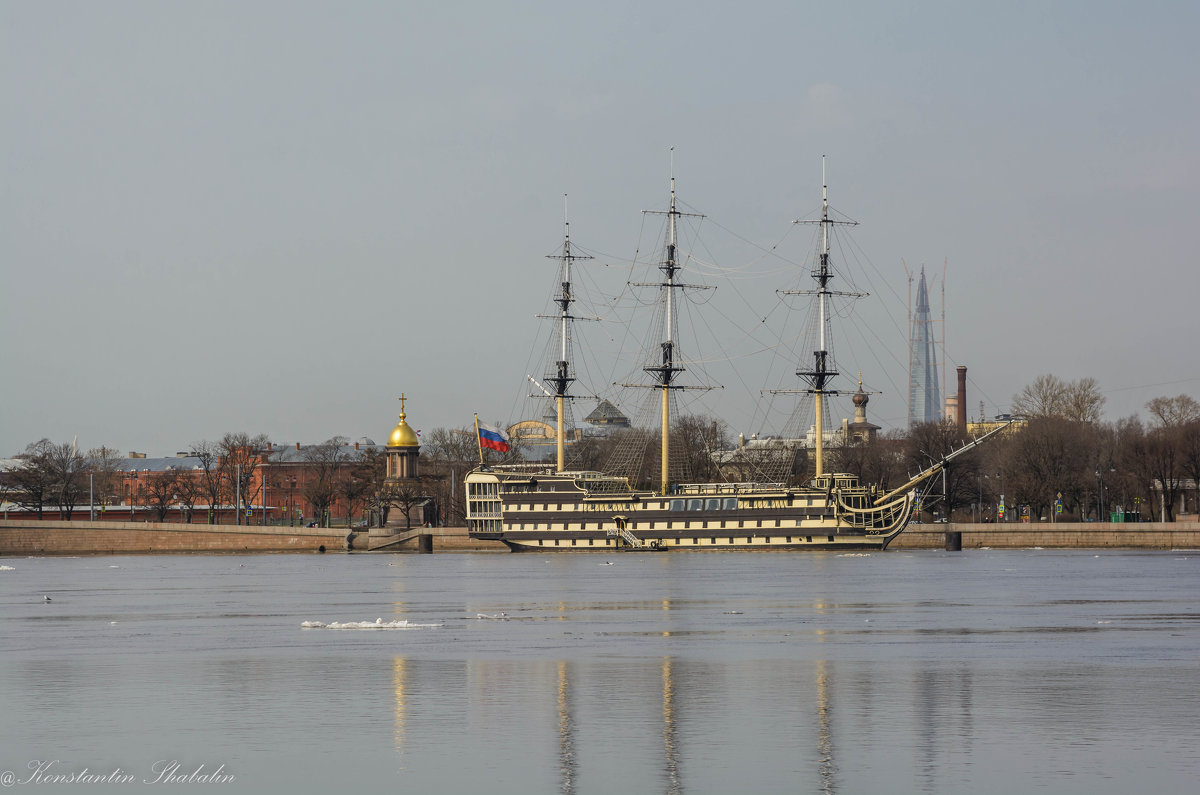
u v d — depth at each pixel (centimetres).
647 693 15000
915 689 15212
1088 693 14875
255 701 14650
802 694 14888
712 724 13162
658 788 10738
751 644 19888
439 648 19462
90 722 13550
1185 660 17650
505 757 11800
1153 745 12125
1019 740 12356
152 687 15712
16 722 13575
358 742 12456
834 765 11425
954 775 11062
